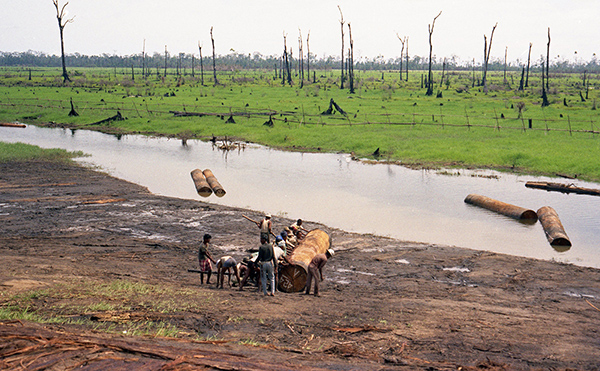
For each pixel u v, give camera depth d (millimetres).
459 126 45375
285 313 8875
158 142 42344
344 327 8086
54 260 12312
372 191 23672
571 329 8383
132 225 17234
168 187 24656
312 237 13414
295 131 44469
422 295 10727
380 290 11180
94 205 20078
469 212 19891
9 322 6078
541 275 12492
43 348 5078
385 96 80938
